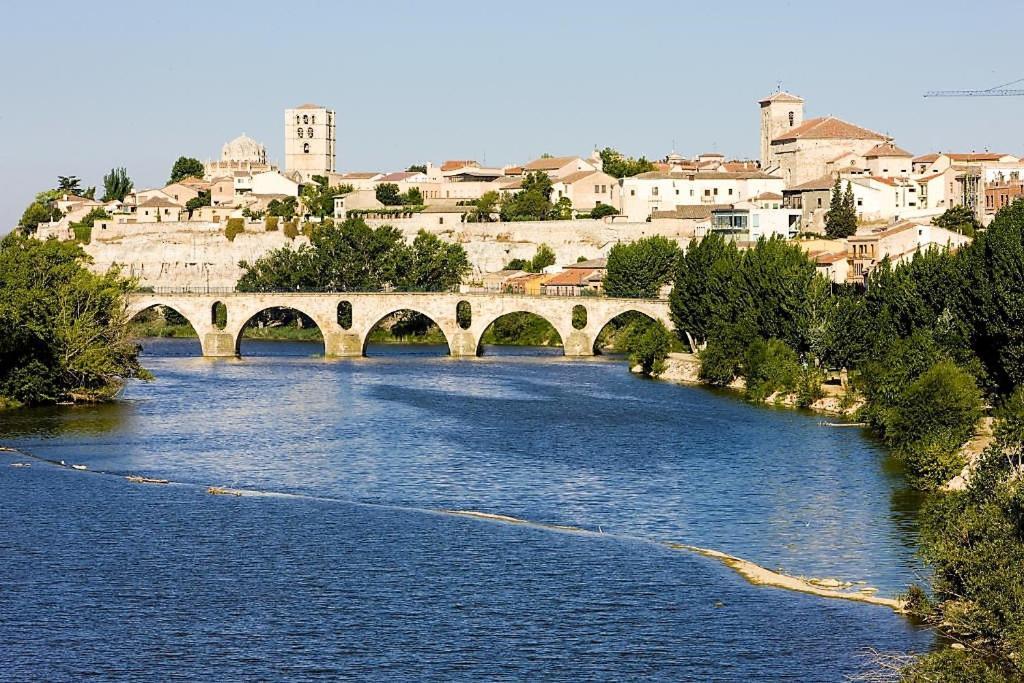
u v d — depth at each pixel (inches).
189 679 5295.3
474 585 6343.5
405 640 5669.3
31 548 6988.2
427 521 7549.2
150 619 5915.4
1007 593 5285.4
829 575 6481.3
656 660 5447.8
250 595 6220.5
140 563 6717.5
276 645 5620.1
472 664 5423.2
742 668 5364.2
